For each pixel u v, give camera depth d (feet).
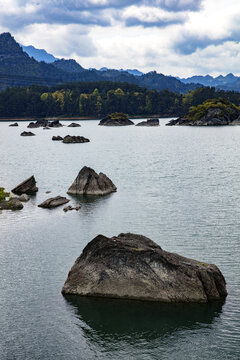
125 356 86.43
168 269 107.65
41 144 575.38
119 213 191.83
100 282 110.11
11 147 531.50
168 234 159.02
